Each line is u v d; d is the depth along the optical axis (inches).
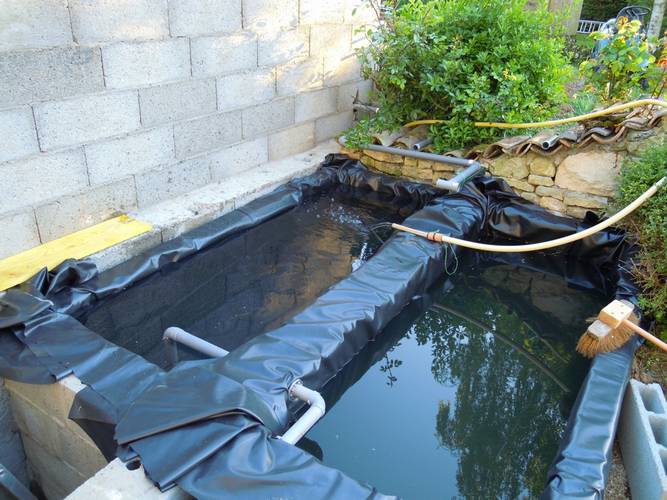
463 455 92.0
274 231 157.2
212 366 88.4
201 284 132.1
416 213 151.9
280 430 78.4
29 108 109.2
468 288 140.6
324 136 199.0
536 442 95.7
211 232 142.5
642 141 137.3
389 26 179.6
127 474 67.0
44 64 108.9
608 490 82.7
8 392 99.6
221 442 68.2
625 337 102.1
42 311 100.5
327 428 96.0
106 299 120.3
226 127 157.9
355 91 204.4
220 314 121.9
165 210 143.1
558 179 151.9
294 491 64.2
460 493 84.7
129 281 123.3
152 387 80.2
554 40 182.7
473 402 104.2
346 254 148.6
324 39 180.4
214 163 159.0
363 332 108.5
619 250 139.3
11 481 90.9
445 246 136.5
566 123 157.3
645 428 82.0
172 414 72.4
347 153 191.9
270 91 168.1
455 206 153.1
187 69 139.6
